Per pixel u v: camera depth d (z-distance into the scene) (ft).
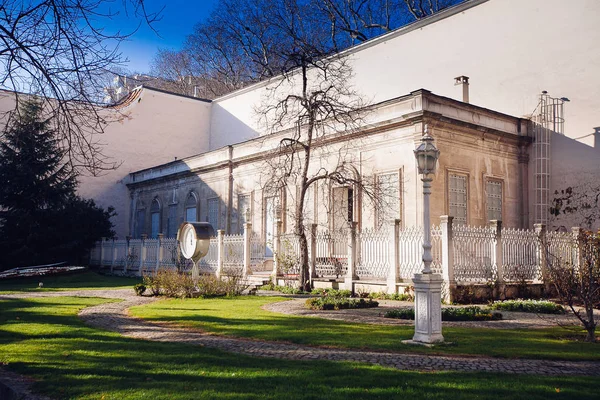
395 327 35.70
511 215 75.51
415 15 134.92
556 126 75.72
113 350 27.84
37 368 23.75
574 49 74.18
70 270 96.43
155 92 135.95
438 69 88.43
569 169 74.08
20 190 96.53
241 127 131.85
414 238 56.08
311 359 25.45
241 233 96.58
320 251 67.21
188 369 23.18
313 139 79.10
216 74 175.11
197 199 108.88
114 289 71.20
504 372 22.52
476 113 72.33
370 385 20.11
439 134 67.21
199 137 142.31
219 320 39.34
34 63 26.48
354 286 60.85
